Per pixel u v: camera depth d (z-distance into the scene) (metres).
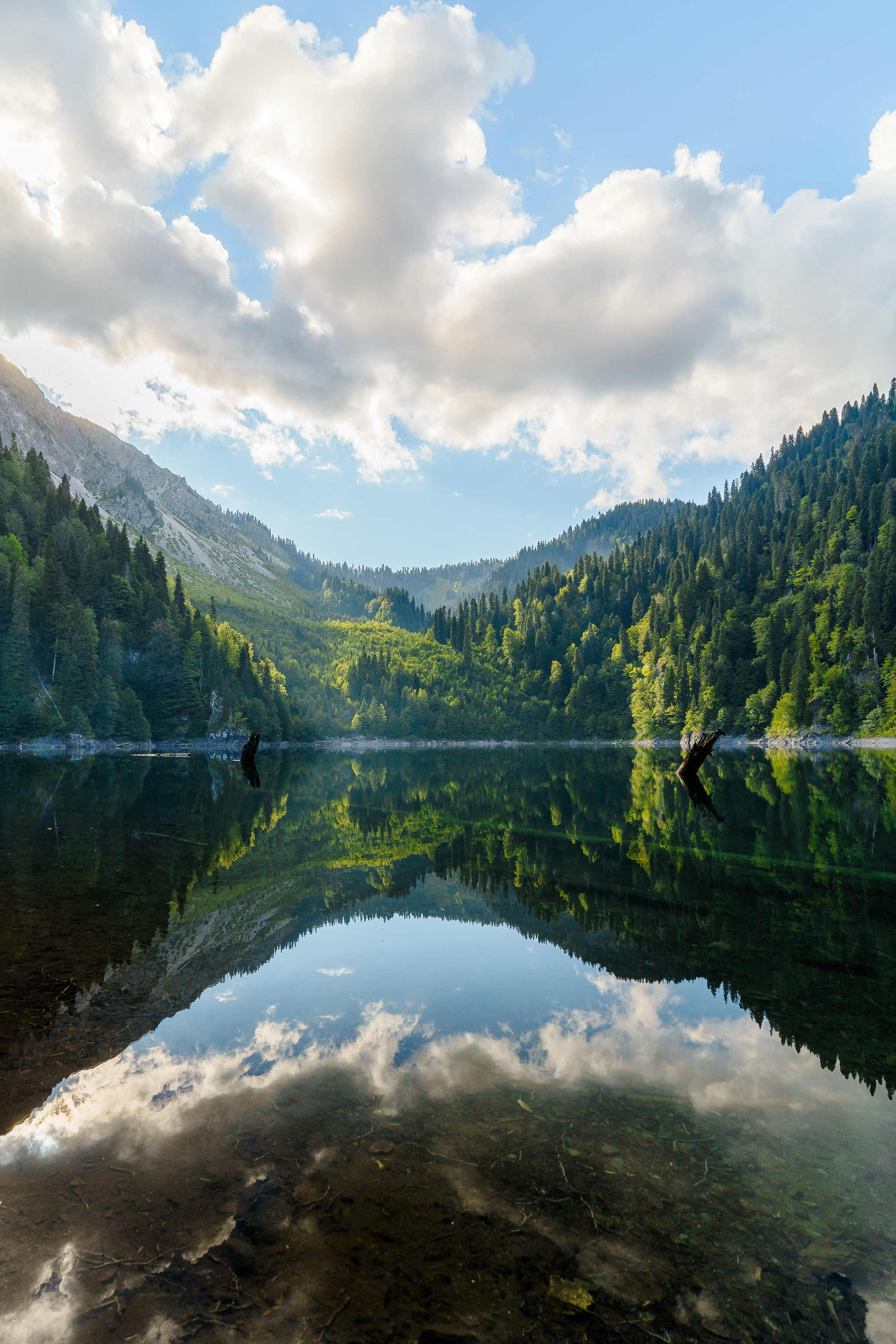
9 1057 7.11
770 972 9.99
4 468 152.50
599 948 11.08
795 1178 5.17
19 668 96.75
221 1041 7.55
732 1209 4.83
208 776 55.56
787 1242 4.50
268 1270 4.22
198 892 14.58
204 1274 4.18
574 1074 6.83
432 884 15.75
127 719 110.88
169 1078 6.70
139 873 16.28
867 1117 6.03
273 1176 5.16
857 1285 4.14
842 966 10.20
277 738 152.75
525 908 13.65
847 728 122.44
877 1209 4.82
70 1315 3.87
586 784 47.84
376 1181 5.09
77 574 124.94
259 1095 6.36
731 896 14.62
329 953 10.73
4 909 12.70
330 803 34.69
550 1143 5.61
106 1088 6.49
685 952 10.90
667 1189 5.03
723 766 65.81
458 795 39.78
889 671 121.69
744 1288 4.12
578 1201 4.88
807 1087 6.58
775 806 30.95
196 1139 5.62
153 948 10.77
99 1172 5.19
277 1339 3.71
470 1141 5.62
